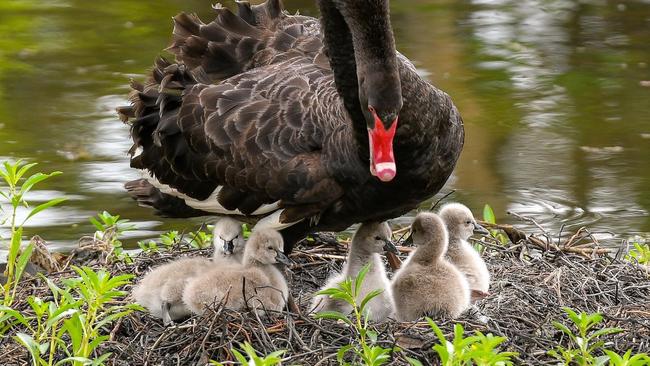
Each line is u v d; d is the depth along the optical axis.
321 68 12.13
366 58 10.34
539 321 11.02
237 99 11.83
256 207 11.68
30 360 10.07
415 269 11.25
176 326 10.42
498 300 11.39
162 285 10.98
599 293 11.73
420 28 23.00
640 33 22.84
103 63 21.42
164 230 15.48
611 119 19.12
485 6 24.48
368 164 10.95
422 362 10.04
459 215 12.04
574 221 15.66
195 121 11.91
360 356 9.88
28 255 11.41
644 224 15.52
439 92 11.38
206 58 12.61
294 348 10.16
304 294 12.20
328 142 11.24
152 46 22.38
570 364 10.05
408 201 11.36
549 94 20.11
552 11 24.23
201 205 12.20
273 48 12.59
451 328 10.53
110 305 11.36
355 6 10.27
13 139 18.14
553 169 17.45
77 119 18.98
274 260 10.95
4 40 22.55
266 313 10.71
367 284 11.29
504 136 18.64
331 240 13.34
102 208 16.02
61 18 23.97
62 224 15.48
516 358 9.98
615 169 17.38
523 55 21.75
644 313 11.22
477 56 21.73
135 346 10.45
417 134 10.85
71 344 10.41
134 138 12.47
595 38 22.62
